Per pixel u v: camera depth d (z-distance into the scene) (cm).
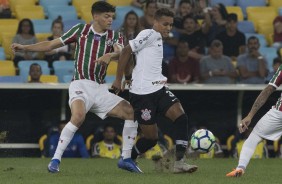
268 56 5425
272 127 2723
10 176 2808
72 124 2909
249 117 2714
